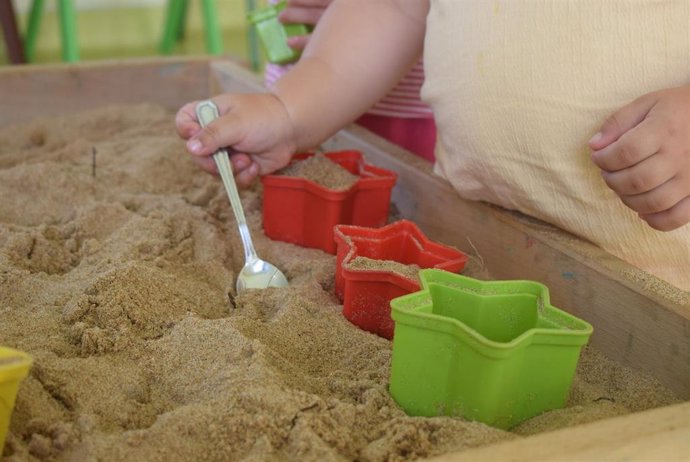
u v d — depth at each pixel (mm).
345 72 1086
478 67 909
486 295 678
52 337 728
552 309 655
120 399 639
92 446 562
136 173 1222
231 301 854
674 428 525
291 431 573
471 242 1007
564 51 844
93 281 787
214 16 2891
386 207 1046
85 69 1557
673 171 763
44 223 1048
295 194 1004
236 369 653
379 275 784
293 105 1055
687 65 814
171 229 1016
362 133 1270
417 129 1464
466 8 927
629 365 764
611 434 518
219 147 1005
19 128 1475
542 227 913
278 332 761
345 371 711
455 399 620
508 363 601
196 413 590
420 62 1392
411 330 621
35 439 566
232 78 1577
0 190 1098
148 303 782
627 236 860
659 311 727
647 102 782
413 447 577
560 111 850
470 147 934
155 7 3686
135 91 1614
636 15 813
